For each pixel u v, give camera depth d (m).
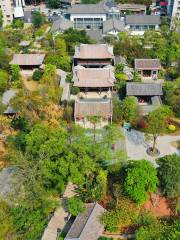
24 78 88.88
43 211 50.12
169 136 67.81
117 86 82.75
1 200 51.19
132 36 112.56
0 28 122.19
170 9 131.38
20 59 91.75
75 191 54.34
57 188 53.94
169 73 92.88
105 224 48.50
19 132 66.44
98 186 52.03
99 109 70.06
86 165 51.91
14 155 58.41
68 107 72.44
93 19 124.19
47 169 52.34
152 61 90.75
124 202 50.34
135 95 77.19
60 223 50.00
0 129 67.31
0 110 71.12
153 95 77.31
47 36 109.56
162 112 67.50
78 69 83.25
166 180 50.91
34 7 151.75
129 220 49.41
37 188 50.97
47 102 73.25
